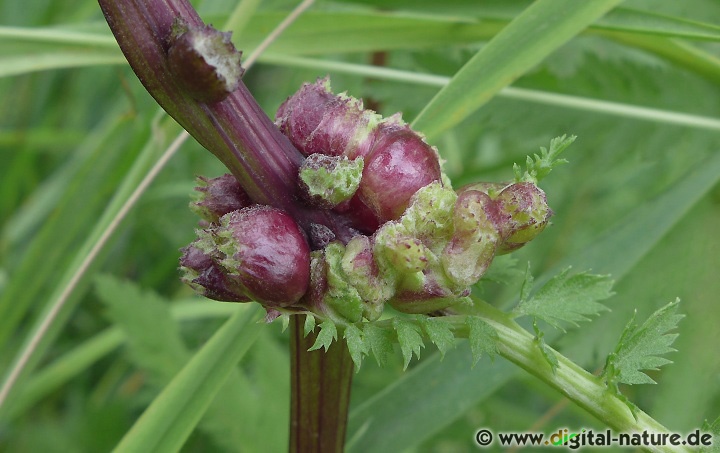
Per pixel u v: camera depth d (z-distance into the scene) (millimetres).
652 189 296
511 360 162
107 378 340
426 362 210
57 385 321
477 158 333
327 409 171
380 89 261
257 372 235
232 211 159
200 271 157
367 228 158
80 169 286
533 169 158
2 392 215
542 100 237
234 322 192
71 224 289
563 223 298
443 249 156
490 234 155
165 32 146
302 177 154
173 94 148
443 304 157
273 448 227
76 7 338
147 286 350
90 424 297
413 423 207
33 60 224
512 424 281
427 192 155
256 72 369
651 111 231
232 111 151
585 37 250
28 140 342
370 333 156
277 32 210
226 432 227
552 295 164
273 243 152
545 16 194
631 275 237
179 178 355
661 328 162
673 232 240
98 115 372
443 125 194
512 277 173
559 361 162
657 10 254
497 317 163
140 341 239
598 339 230
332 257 154
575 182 282
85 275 239
